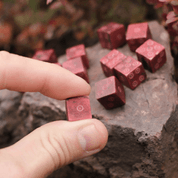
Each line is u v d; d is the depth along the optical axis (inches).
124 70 11.0
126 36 11.9
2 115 14.0
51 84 10.3
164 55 11.3
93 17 17.0
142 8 15.8
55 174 13.2
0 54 10.3
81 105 10.2
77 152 9.9
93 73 12.3
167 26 12.7
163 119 10.5
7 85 10.3
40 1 17.2
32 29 16.6
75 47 12.5
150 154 10.6
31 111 12.5
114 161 11.6
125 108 11.1
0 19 18.4
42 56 12.7
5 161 9.4
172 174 11.1
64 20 16.7
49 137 9.8
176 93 11.1
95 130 9.8
